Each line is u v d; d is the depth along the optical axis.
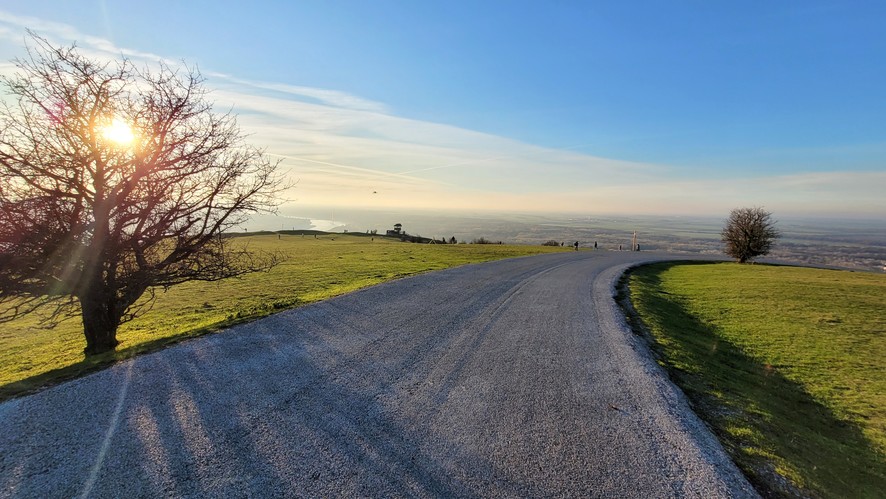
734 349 9.14
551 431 4.25
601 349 7.23
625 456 3.82
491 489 3.25
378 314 9.24
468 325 8.54
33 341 10.98
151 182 8.18
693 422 4.61
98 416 4.28
